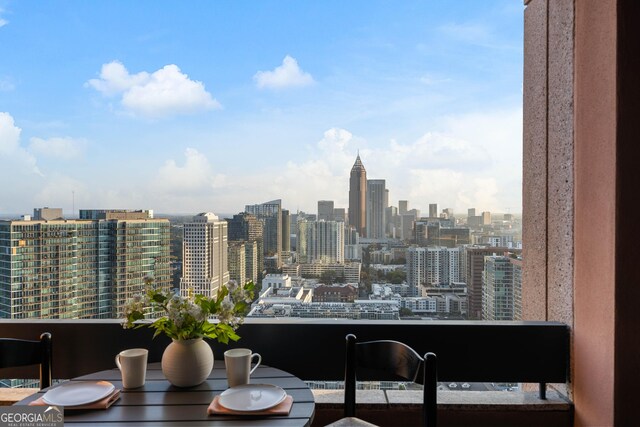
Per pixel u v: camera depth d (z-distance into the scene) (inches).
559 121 75.5
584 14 67.7
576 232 70.0
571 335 72.0
